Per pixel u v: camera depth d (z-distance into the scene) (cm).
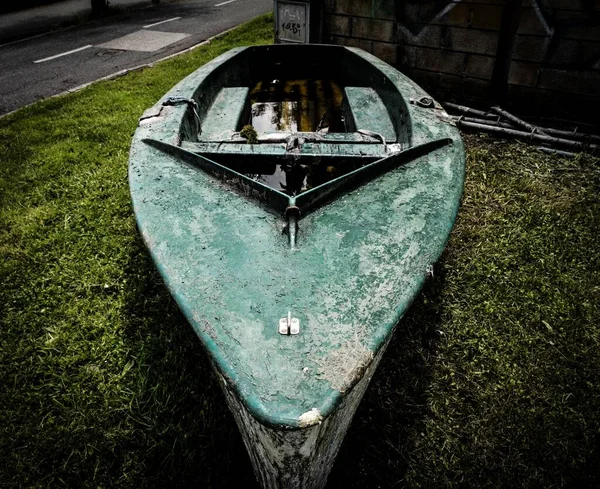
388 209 184
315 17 517
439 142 229
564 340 233
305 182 256
